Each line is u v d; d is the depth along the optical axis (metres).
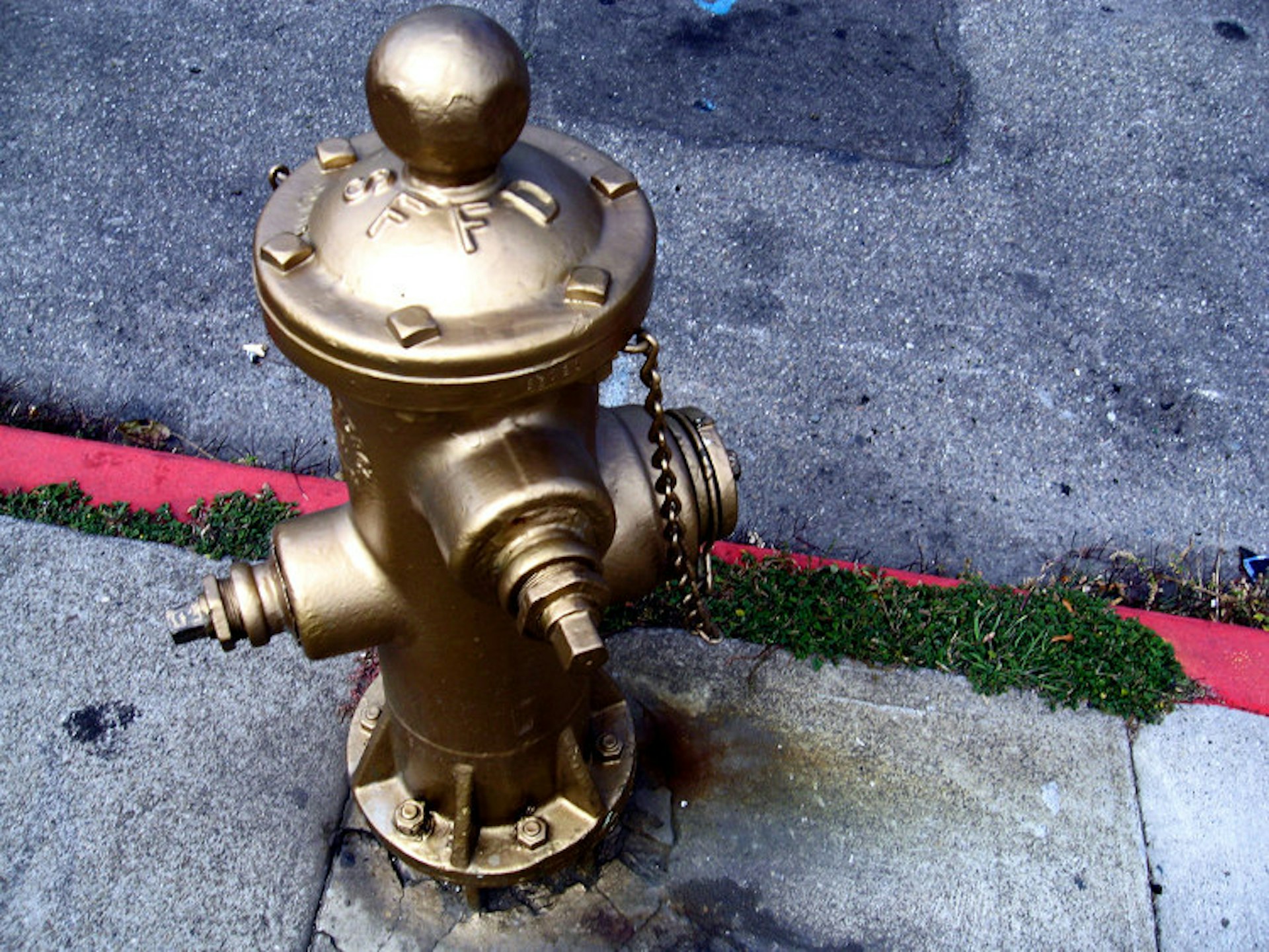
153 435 2.56
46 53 3.50
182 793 1.94
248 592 1.50
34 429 2.53
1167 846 1.95
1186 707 2.09
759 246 3.05
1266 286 3.04
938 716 2.05
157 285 2.90
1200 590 2.30
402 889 1.86
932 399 2.74
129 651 2.07
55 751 1.97
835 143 3.36
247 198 3.14
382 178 1.25
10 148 3.21
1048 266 3.06
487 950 1.81
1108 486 2.59
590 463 1.28
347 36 3.64
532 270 1.21
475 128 1.16
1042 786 1.99
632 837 1.91
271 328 1.25
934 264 3.04
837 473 2.58
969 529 2.48
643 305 1.27
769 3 3.81
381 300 1.20
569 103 3.40
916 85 3.55
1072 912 1.87
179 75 3.47
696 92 3.47
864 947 1.84
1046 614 2.16
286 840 1.90
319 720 2.01
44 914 1.83
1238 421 2.73
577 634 1.20
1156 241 3.14
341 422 1.35
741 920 1.86
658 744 2.01
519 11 3.70
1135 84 3.59
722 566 2.19
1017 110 3.49
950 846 1.93
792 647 2.11
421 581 1.43
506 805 1.73
